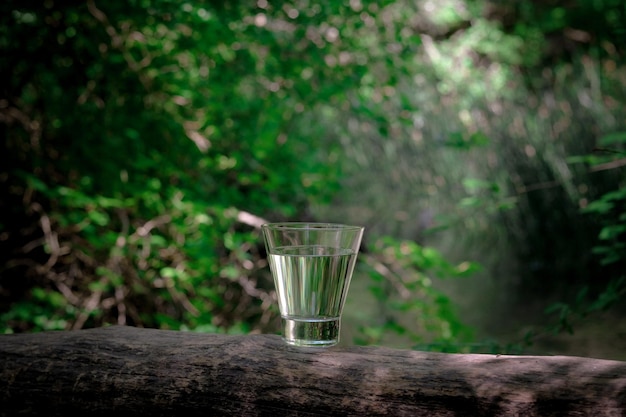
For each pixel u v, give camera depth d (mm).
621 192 2797
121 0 3684
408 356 1005
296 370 996
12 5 3662
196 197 3859
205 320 3672
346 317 4414
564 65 7281
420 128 6488
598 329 3549
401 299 4574
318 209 6098
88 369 1054
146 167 3668
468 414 919
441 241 6469
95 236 3520
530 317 4637
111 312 4094
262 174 4191
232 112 4180
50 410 1053
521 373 928
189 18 3664
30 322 3799
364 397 956
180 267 3797
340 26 4023
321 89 4090
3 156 4008
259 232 4629
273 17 3943
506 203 3119
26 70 4000
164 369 1032
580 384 895
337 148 5965
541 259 5934
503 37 7535
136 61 3922
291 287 1056
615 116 6465
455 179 6426
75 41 3891
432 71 6766
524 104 6902
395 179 6484
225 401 1000
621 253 2680
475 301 5078
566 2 7754
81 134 3881
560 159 6133
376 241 3996
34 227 4051
